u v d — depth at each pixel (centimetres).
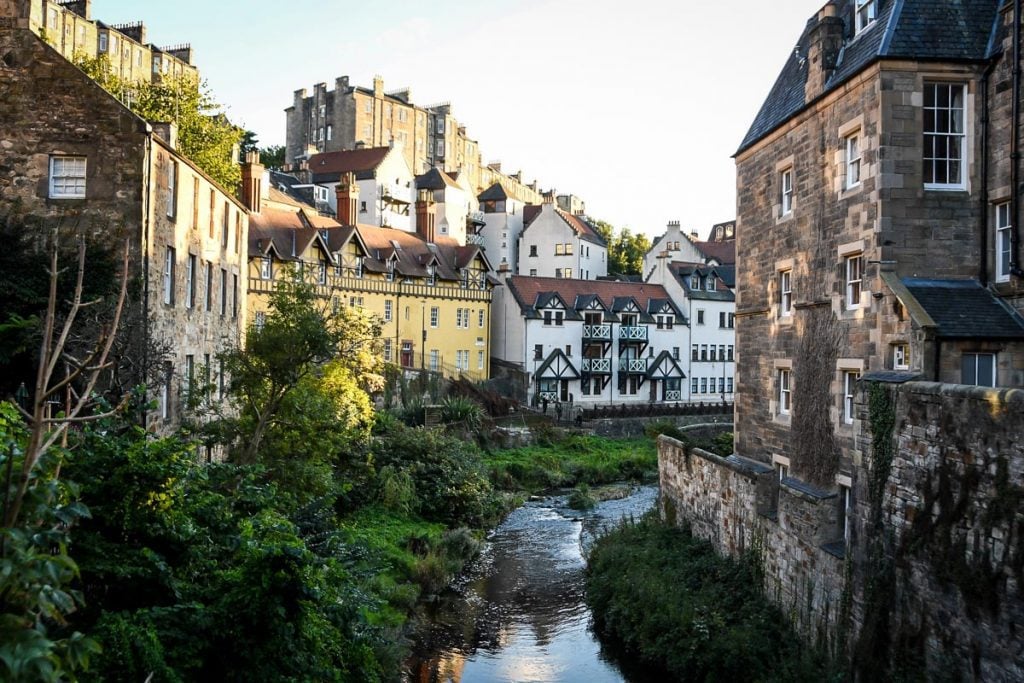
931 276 1616
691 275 6769
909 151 1611
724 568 1997
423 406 4303
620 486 4266
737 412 2402
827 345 1838
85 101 2227
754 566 1900
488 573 2630
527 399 5856
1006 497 1073
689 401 6688
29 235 2109
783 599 1745
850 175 1758
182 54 8462
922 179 1617
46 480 855
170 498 1191
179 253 2528
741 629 1672
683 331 6656
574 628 2130
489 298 6116
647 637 1844
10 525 688
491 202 8225
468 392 5072
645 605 1928
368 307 5250
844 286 1772
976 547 1128
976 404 1138
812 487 1897
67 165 2239
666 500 2612
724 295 6900
